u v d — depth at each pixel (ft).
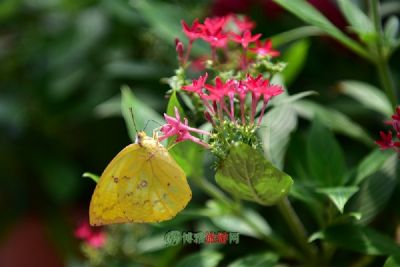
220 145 1.98
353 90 2.31
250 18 2.50
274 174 1.96
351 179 2.10
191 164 2.11
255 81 1.95
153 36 2.55
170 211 2.01
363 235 2.06
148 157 1.99
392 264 2.00
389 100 2.21
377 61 2.19
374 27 2.19
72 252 2.82
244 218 2.18
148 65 2.55
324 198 2.09
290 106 2.16
